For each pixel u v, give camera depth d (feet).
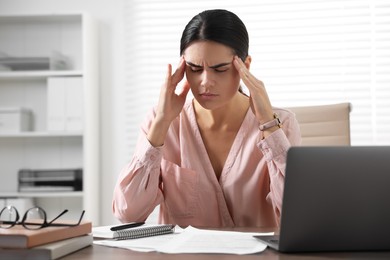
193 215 5.04
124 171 4.91
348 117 6.00
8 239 2.75
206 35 4.32
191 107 5.21
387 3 10.28
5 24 11.33
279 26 10.52
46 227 3.06
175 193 5.03
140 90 10.91
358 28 10.36
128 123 10.95
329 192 2.83
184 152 5.09
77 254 2.93
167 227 3.67
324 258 2.80
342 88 10.32
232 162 5.00
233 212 5.01
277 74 10.46
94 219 10.67
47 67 10.57
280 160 4.41
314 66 10.40
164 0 10.93
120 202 4.84
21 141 11.18
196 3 10.85
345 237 2.93
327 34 10.40
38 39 11.28
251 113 5.08
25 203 10.21
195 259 2.75
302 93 10.41
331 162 2.80
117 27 11.13
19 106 11.12
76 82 10.39
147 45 10.96
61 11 11.12
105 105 11.05
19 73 10.46
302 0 10.48
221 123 5.08
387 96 10.22
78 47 11.22
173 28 10.90
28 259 2.72
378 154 2.83
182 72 4.75
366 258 2.80
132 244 3.19
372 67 10.28
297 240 2.89
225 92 4.47
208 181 5.03
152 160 4.71
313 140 6.02
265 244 3.15
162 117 4.68
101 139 11.04
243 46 4.54
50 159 11.13
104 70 11.09
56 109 10.36
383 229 2.93
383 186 2.85
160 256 2.84
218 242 3.24
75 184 10.35
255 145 4.99
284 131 4.96
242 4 10.66
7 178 11.14
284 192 2.82
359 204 2.87
